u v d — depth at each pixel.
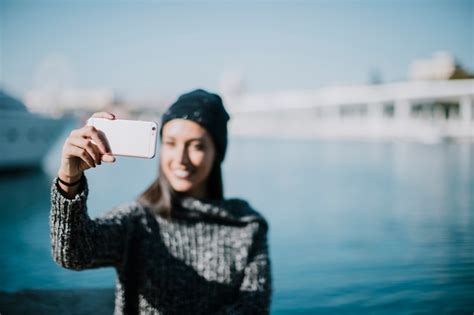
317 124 64.12
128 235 1.79
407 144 39.44
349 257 6.50
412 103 56.06
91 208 10.83
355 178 16.50
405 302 4.79
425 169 19.53
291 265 6.12
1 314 3.51
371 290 5.11
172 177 1.85
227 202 1.95
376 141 44.91
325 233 8.05
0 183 15.54
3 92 17.48
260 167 20.66
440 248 6.95
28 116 17.72
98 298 3.98
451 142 40.84
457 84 48.69
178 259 1.81
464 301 4.77
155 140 1.53
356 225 8.74
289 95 75.25
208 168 1.88
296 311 4.57
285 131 68.06
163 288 1.77
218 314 1.76
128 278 1.79
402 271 5.82
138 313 1.78
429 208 10.48
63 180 1.51
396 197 12.19
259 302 1.79
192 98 1.87
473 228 8.29
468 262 6.13
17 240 7.44
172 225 1.85
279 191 13.41
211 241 1.86
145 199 1.92
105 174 18.59
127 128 1.56
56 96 116.94
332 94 65.19
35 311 3.63
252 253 1.89
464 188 13.78
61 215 1.52
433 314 4.46
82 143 1.45
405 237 7.70
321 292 5.10
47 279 5.41
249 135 67.19
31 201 11.90
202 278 1.80
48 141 19.14
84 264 1.62
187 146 1.84
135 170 20.28
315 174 17.81
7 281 5.32
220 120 1.88
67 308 3.75
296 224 8.86
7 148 17.34
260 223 1.94
